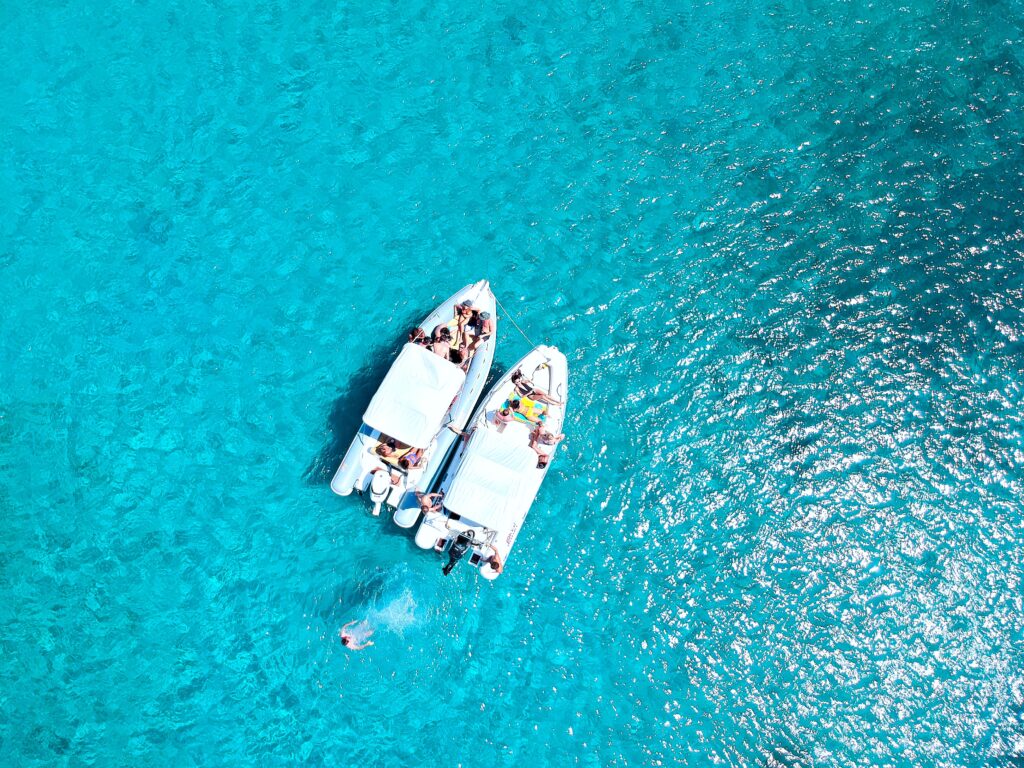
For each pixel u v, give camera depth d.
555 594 15.26
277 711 14.45
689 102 18.09
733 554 15.68
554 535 15.48
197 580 14.92
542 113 17.78
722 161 17.78
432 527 14.44
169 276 16.34
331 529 15.20
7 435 15.35
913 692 15.09
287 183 16.95
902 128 18.14
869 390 16.58
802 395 16.50
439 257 16.72
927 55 18.66
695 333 16.72
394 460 14.46
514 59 18.08
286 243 16.64
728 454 16.12
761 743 14.79
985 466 16.27
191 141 17.09
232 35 17.80
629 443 16.03
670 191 17.52
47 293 16.12
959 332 16.94
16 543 14.81
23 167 16.80
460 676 14.80
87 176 16.80
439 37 18.11
